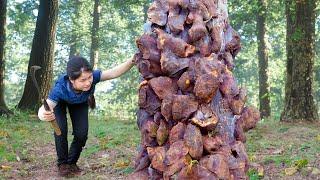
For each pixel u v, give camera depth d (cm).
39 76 1341
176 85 166
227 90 171
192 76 163
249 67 3669
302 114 1088
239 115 175
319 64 2528
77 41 3123
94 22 2728
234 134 174
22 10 2172
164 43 164
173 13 169
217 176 156
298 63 1098
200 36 166
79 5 3048
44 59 1346
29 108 1328
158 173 168
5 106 1215
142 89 169
